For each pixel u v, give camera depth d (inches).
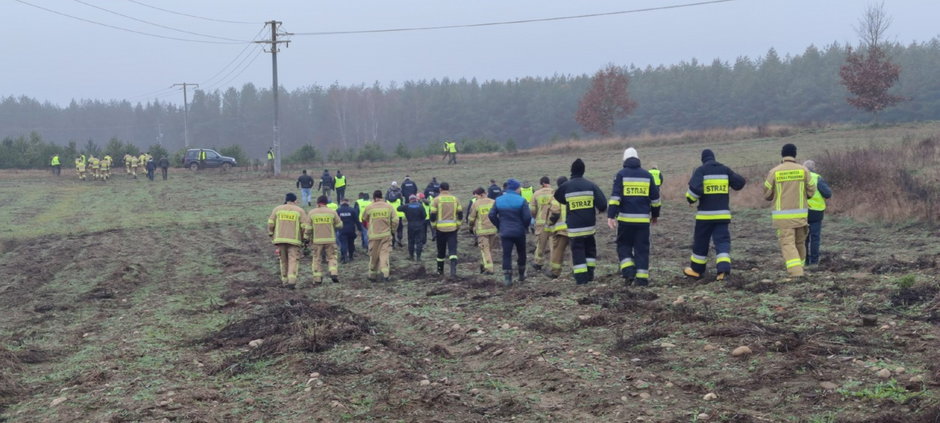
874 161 936.9
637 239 415.8
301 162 2444.6
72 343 394.3
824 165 922.1
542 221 573.3
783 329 290.7
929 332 268.7
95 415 245.3
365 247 826.8
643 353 279.0
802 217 391.9
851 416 198.2
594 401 230.2
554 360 277.7
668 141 2191.2
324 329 348.8
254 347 339.6
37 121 7455.7
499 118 5698.8
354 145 6161.4
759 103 4931.1
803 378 231.3
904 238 633.0
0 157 2379.4
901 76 4409.5
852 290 344.8
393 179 1793.8
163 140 7160.4
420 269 613.3
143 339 385.7
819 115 4596.5
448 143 2150.6
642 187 413.7
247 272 687.7
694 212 984.9
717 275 400.2
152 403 251.8
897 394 209.8
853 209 786.2
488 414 227.6
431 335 357.4
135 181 1989.4
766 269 455.8
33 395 285.3
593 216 449.1
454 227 573.3
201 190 1706.4
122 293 594.9
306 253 798.5
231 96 6702.8
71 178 2111.2
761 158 1583.4
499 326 351.9
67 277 693.9
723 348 272.4
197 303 516.1
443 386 257.3
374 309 445.7
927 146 1107.3
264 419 232.1
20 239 1011.9
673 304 352.8
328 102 6387.8
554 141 2613.2
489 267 566.9
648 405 222.1
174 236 1011.3
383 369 281.7
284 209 572.1
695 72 5590.6
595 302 381.4
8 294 604.1
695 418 207.8
